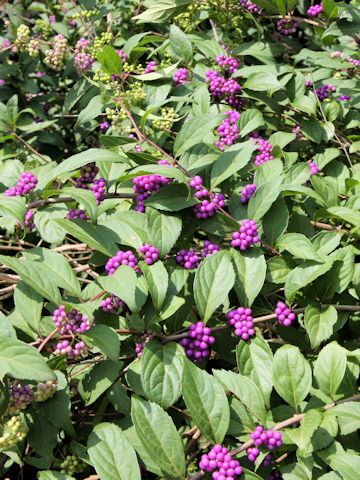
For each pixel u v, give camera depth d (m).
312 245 0.32
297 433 0.25
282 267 0.31
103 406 0.32
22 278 0.27
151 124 0.40
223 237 0.32
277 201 0.32
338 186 0.40
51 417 0.27
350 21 0.45
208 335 0.29
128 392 0.33
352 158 0.45
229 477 0.25
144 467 0.31
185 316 0.30
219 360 0.36
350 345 0.33
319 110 0.44
